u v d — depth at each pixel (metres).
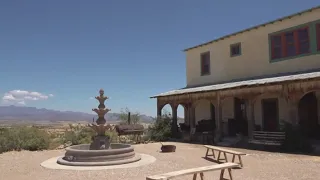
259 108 19.66
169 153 15.02
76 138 20.41
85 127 22.00
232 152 11.17
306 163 11.12
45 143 18.34
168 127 22.58
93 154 11.89
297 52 17.36
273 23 18.75
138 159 12.63
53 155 15.31
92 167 11.23
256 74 19.75
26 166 11.94
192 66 25.59
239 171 10.05
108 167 11.16
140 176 9.61
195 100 20.89
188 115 25.83
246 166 10.93
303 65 16.89
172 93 23.45
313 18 16.59
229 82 20.83
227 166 8.23
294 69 17.38
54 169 11.02
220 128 18.72
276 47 18.69
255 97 16.34
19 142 17.56
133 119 27.67
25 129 18.83
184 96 22.02
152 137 22.00
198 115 24.81
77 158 11.99
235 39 21.53
